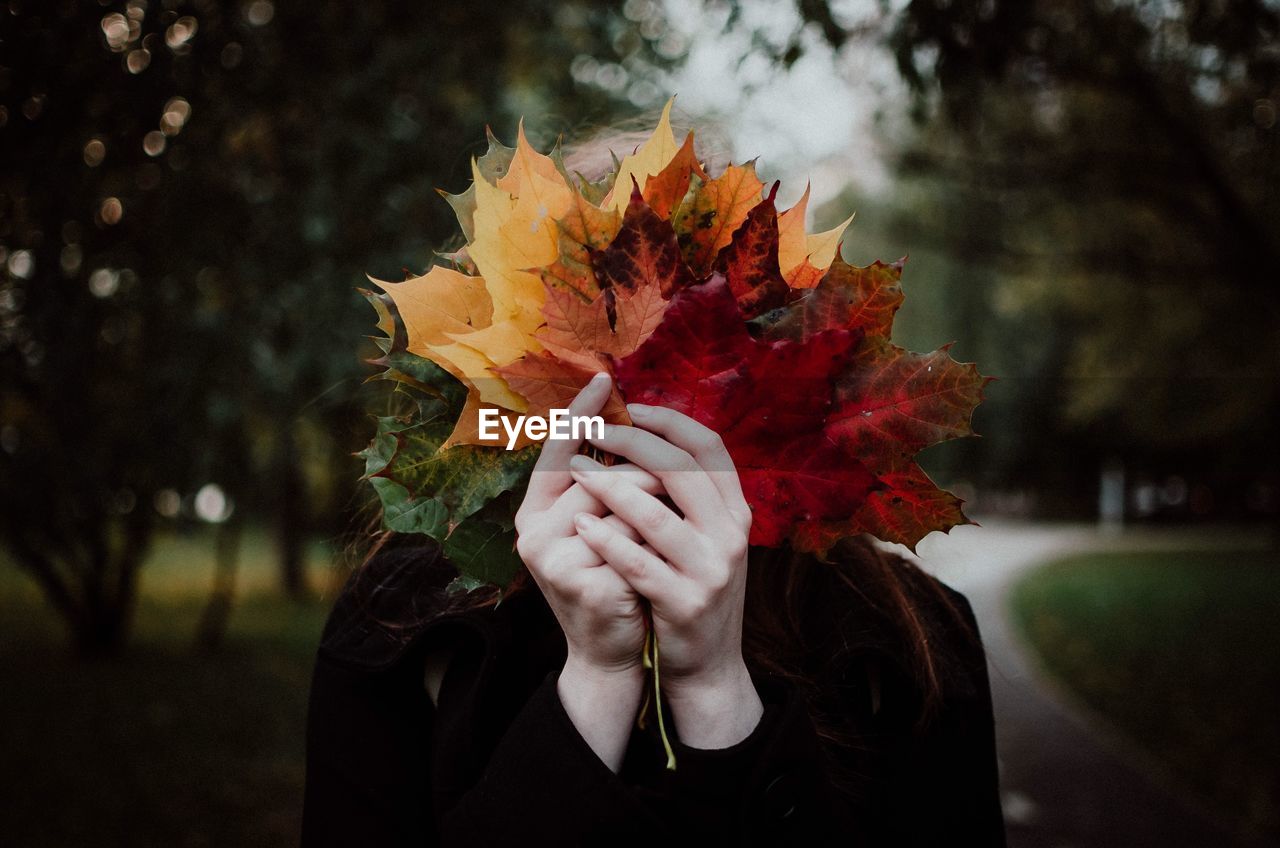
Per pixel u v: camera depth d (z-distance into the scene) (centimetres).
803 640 104
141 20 352
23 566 929
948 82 377
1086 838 448
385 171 544
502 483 81
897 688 103
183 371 533
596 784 78
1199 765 568
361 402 186
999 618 1233
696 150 124
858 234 948
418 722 104
